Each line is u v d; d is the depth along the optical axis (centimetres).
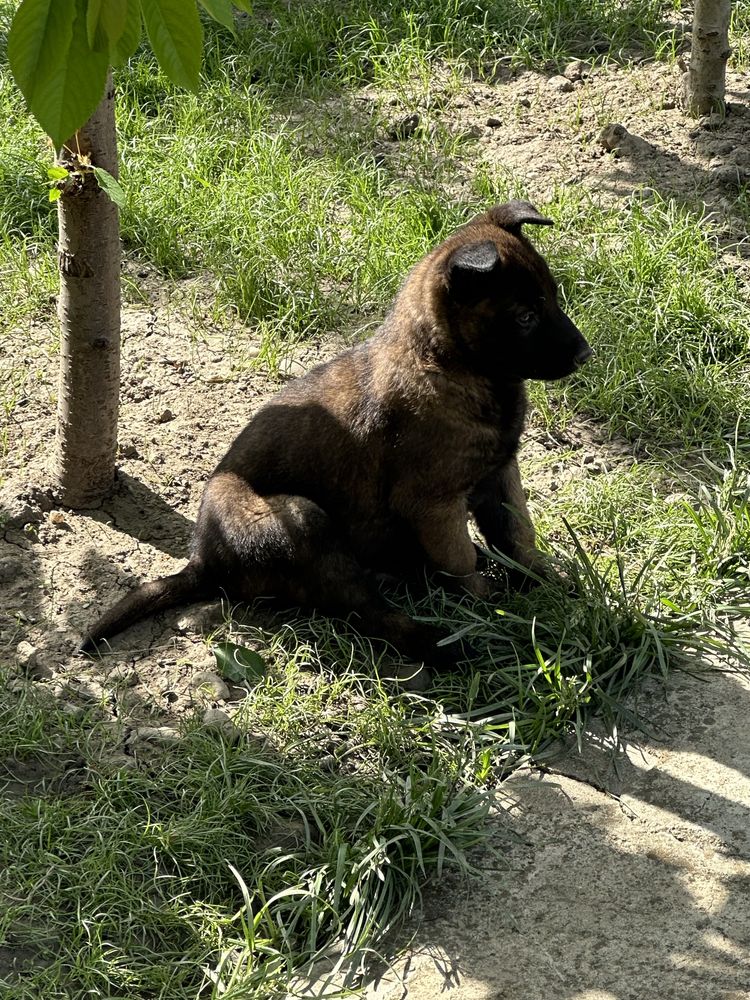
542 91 243
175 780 152
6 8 255
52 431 190
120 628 166
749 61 245
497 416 164
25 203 222
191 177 226
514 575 173
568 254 208
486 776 152
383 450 165
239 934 142
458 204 219
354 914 141
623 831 148
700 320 200
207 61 249
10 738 155
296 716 158
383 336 167
